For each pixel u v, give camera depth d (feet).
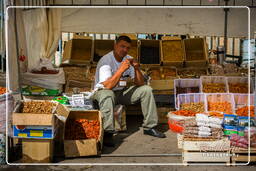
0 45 14.15
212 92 16.49
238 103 15.20
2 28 13.87
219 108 14.83
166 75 18.99
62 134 11.35
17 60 12.91
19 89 12.94
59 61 29.01
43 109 10.11
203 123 10.46
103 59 13.38
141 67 19.86
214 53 24.20
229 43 31.71
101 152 11.32
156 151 11.50
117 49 13.16
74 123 11.48
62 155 10.85
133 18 20.08
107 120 11.94
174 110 15.71
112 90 13.56
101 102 12.01
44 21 18.47
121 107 13.87
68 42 21.80
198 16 20.16
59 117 11.28
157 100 17.01
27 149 10.07
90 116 11.83
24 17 17.33
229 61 26.04
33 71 15.74
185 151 10.13
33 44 18.08
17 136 9.83
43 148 10.08
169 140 12.89
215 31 20.39
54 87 15.15
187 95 15.33
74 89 14.05
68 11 19.61
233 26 20.39
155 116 13.37
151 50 21.16
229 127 10.62
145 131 13.64
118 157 10.87
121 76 12.86
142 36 29.32
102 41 21.30
